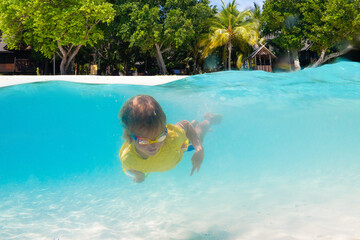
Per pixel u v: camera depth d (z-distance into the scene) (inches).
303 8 1366.9
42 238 107.7
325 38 1323.8
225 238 97.3
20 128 378.0
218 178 185.2
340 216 109.0
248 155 319.6
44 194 169.5
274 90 229.5
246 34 1549.0
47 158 453.1
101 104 258.5
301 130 366.3
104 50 1904.5
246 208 124.6
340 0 1234.0
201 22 1572.3
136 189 167.2
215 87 229.3
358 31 1268.5
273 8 1462.8
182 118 283.4
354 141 394.6
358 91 226.8
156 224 115.0
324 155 304.8
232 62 1888.5
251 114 288.0
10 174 329.7
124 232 109.8
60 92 235.8
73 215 130.4
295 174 193.8
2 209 141.0
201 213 123.0
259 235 97.4
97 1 1300.4
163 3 1550.2
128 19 1453.0
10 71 1728.6
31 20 1269.7
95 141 415.8
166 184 172.7
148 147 85.9
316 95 230.5
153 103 85.7
